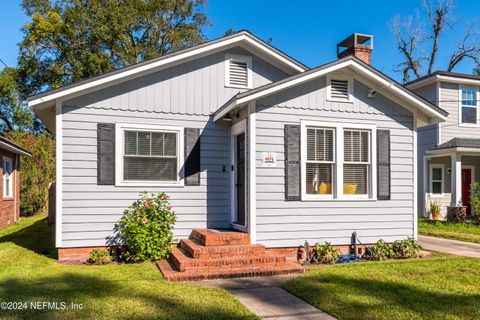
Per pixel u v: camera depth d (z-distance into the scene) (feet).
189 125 28.04
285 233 25.13
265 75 30.99
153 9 84.38
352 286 18.10
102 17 78.95
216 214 28.17
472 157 56.39
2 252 26.48
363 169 27.63
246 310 14.61
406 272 21.17
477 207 47.01
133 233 24.18
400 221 28.07
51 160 64.18
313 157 26.48
